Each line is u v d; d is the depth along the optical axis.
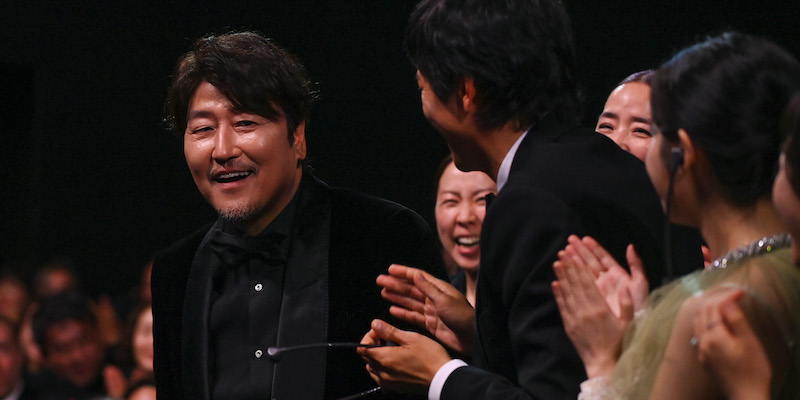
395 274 6.98
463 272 12.45
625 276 5.70
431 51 6.39
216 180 7.61
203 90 7.57
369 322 7.69
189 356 7.70
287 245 7.79
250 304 7.72
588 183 6.01
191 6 22.50
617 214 5.96
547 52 6.30
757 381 4.59
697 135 5.10
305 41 22.00
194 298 7.85
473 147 6.55
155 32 22.72
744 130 5.00
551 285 5.73
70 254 23.22
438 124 6.55
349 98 22.11
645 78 9.67
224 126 7.53
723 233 5.18
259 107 7.50
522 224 5.92
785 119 4.78
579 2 20.81
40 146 22.88
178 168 23.38
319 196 8.08
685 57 5.29
